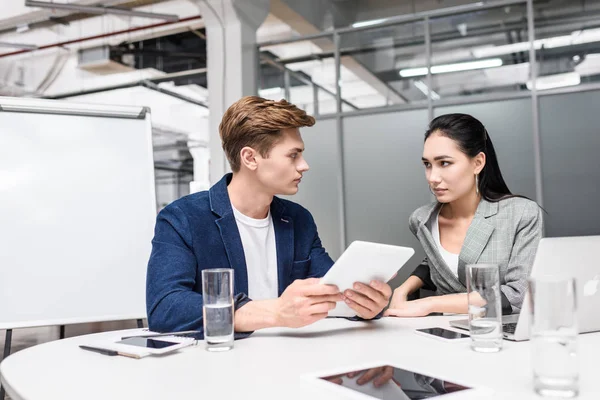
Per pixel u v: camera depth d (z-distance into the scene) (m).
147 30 7.03
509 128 4.27
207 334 0.95
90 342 1.05
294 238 1.47
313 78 5.07
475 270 0.93
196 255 1.27
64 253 2.16
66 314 2.12
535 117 4.19
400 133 4.62
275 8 5.32
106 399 0.67
